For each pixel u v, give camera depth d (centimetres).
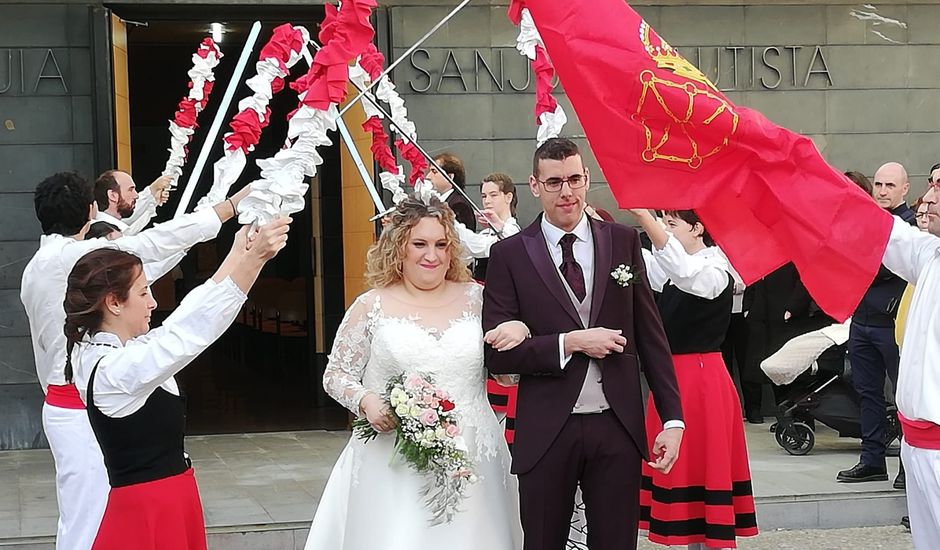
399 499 411
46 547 614
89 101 904
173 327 350
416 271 425
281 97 1454
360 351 429
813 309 938
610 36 429
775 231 426
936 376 392
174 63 1399
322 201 1091
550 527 411
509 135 940
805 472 776
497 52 937
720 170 426
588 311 420
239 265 350
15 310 900
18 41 897
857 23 980
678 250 518
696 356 549
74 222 511
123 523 362
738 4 968
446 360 418
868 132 986
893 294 724
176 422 375
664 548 641
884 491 709
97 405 358
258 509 683
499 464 426
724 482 542
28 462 852
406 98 927
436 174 724
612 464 412
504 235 615
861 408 747
